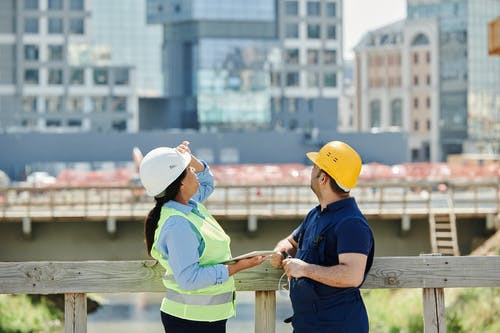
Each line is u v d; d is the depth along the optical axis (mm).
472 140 136375
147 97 131625
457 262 7234
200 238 6375
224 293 6449
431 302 7289
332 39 132500
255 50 126938
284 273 7078
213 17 126125
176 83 130125
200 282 6246
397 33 145375
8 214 31391
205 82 124812
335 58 132250
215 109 124875
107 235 31422
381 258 7203
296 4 130625
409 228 31672
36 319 28500
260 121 125938
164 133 97438
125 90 124125
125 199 44094
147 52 188875
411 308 25938
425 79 141000
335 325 6418
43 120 122062
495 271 7227
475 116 137250
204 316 6367
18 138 94062
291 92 130750
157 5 130000
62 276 7039
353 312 6457
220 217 31359
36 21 122062
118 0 187750
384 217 31578
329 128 132625
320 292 6426
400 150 104000
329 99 132375
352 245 6359
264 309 7176
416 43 141500
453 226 31078
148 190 6449
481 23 137250
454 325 22719
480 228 32500
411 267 7215
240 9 126562
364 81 147625
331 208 6527
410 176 62812
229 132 99938
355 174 6555
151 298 35062
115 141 96000
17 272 7023
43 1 122062
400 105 144000
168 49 130750
